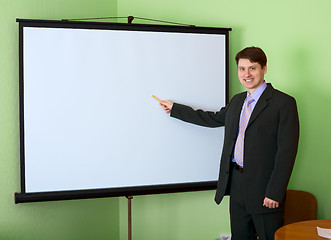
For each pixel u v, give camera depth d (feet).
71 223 9.84
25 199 8.41
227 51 9.70
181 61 9.39
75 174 8.77
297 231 6.38
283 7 10.03
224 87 9.73
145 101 9.20
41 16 8.98
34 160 8.47
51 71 8.50
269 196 7.41
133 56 9.05
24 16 8.68
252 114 7.73
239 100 8.24
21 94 8.32
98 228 10.50
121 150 9.09
